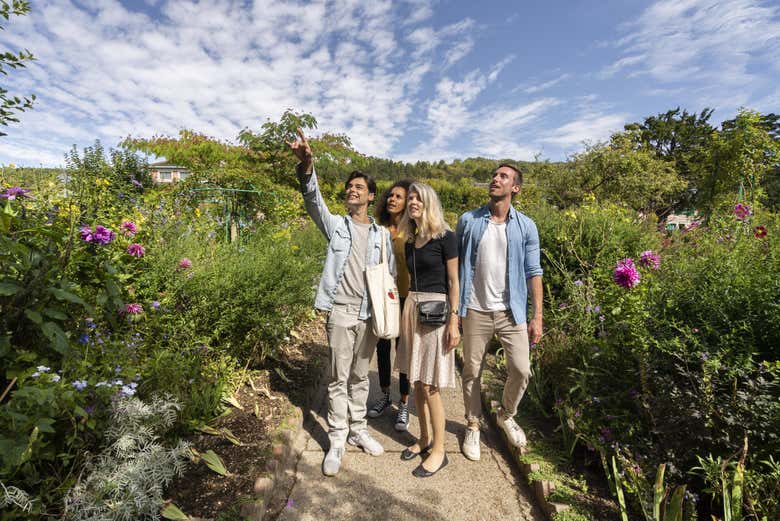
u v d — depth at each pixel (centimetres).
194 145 948
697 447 172
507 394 241
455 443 261
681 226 471
